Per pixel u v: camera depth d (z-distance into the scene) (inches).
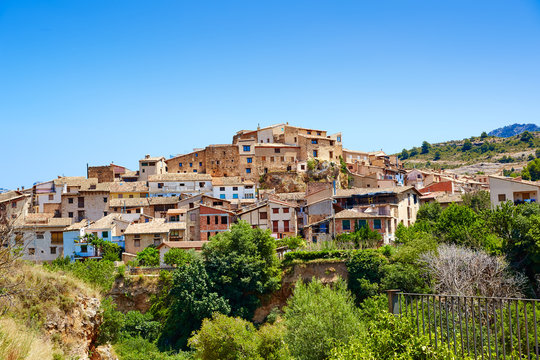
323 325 1749.5
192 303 2637.8
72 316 1338.6
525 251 2304.4
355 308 2239.2
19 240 1136.2
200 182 5027.1
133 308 2819.9
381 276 2640.3
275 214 3801.7
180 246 3270.2
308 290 2134.6
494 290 1996.8
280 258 3006.9
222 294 2743.6
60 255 3639.3
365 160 6264.8
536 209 2716.5
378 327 821.9
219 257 2842.0
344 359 859.4
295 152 5620.1
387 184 4958.2
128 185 4955.7
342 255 2824.8
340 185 5502.0
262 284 2790.4
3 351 860.0
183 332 2657.5
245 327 1827.0
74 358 1158.3
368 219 3240.7
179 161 5610.2
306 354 1742.1
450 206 3115.2
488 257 2192.4
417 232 3004.4
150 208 4451.3
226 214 3809.1
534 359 714.8
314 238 3383.4
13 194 4692.4
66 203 4581.7
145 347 2445.9
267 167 5521.7
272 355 1696.6
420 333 777.6
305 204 4062.5
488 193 4035.4
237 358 1670.8
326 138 5753.0
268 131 5940.0
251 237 2938.0
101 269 2856.8
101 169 5364.2
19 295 1214.3
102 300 2186.3
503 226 2513.5
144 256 3297.2
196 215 3816.4
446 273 2084.2
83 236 3617.1
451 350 705.0
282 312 2753.4
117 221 3882.9
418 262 2404.0
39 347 983.6
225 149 5526.6
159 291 2834.6
